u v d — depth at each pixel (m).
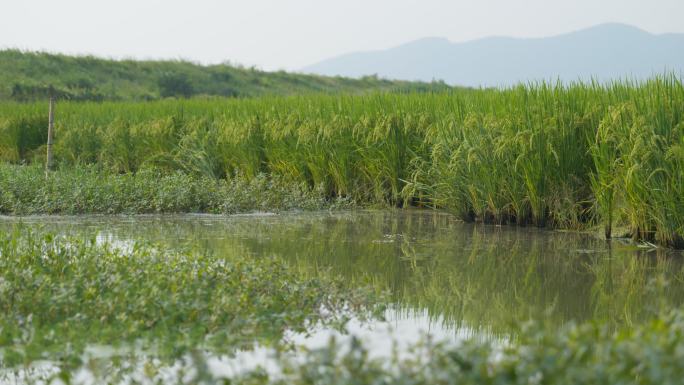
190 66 65.75
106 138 26.83
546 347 5.70
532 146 15.41
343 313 9.23
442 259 12.59
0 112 33.88
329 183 20.69
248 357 7.43
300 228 15.99
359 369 5.67
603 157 14.02
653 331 5.79
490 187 16.11
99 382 6.77
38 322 7.78
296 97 25.95
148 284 8.61
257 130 22.14
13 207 17.22
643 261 12.20
